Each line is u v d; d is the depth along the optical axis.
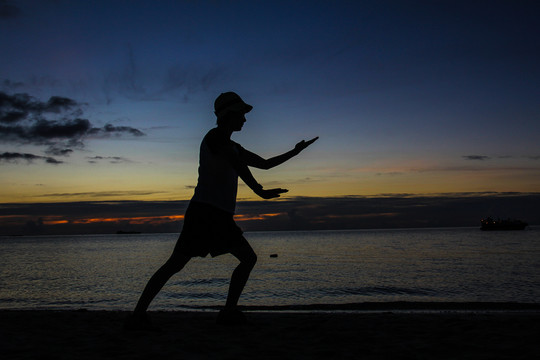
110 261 45.88
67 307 13.90
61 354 2.51
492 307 11.91
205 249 3.27
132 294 18.14
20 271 32.28
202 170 3.28
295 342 2.96
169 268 3.29
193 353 2.54
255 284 21.70
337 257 47.06
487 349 2.68
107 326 3.84
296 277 25.36
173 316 4.91
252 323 3.85
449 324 3.90
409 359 2.43
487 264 32.62
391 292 17.94
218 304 14.50
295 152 3.60
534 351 2.59
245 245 3.47
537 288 18.19
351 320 4.36
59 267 36.59
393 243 89.00
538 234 134.50
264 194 3.13
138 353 2.53
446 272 26.81
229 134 3.34
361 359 2.43
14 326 3.86
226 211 3.28
